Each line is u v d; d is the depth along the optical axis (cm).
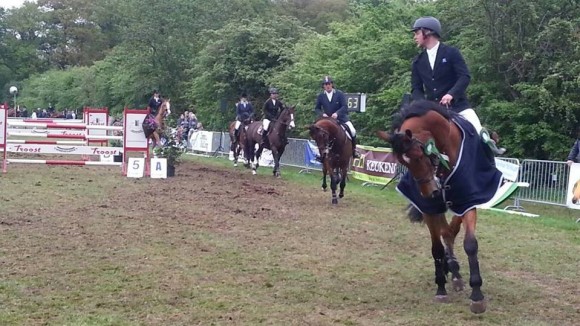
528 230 1145
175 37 4522
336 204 1400
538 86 1670
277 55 3334
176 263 795
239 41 3425
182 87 4512
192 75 4375
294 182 1862
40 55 8600
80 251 841
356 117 2148
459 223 702
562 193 1370
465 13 1875
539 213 1416
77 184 1589
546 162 1409
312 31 3656
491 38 1791
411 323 586
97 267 760
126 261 795
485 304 618
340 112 1423
